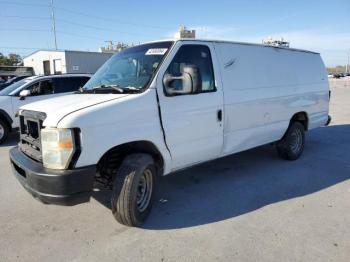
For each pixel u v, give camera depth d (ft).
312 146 26.53
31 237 12.32
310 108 22.72
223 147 16.31
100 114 11.55
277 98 19.47
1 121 29.91
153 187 13.51
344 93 92.38
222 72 16.03
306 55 22.72
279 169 20.17
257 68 18.25
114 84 14.05
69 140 10.94
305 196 15.88
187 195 16.16
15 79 61.67
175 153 14.02
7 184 18.20
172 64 13.83
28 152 12.69
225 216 13.83
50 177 10.87
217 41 16.20
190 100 14.30
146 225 13.08
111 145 11.78
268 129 19.16
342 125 37.47
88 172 11.22
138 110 12.53
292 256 10.85
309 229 12.61
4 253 11.28
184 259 10.77
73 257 10.99
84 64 133.49
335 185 17.34
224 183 17.79
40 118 11.84
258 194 16.20
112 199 12.50
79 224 13.26
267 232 12.42
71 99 13.12
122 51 16.20
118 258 10.89
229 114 16.25
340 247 11.35
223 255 10.96
